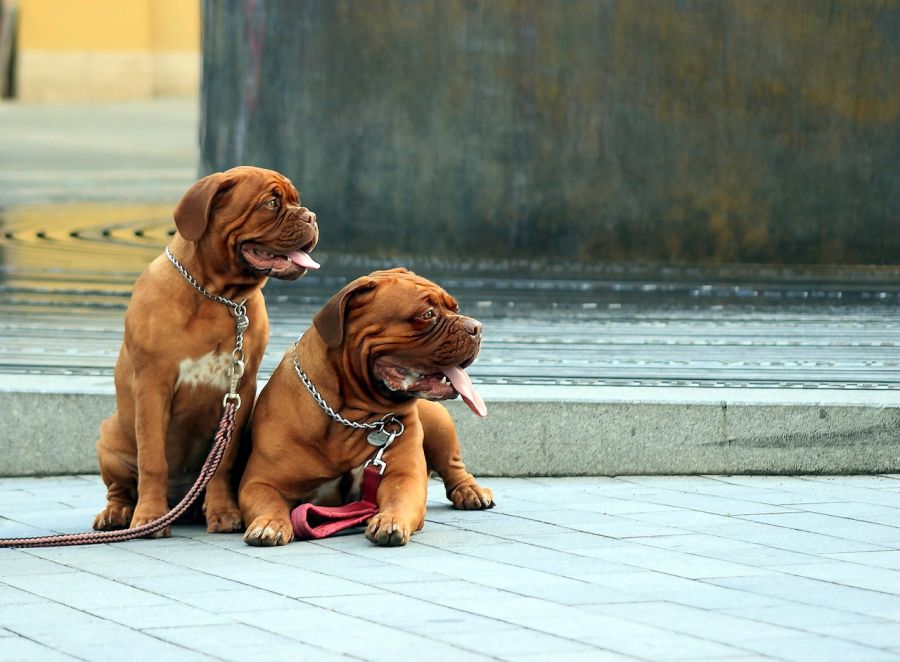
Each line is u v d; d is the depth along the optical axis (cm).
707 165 2106
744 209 2111
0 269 1906
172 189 3103
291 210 891
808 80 2095
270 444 918
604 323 1590
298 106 2098
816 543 879
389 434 919
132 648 647
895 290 1869
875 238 2116
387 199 2102
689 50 2092
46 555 852
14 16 5788
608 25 2084
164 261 902
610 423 1122
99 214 2603
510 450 1121
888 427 1123
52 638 664
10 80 5816
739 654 637
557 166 2100
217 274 894
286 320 1598
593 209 2108
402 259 2098
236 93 2120
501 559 835
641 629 678
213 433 934
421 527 927
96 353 1355
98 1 5922
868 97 2098
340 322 881
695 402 1122
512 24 2083
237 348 908
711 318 1628
